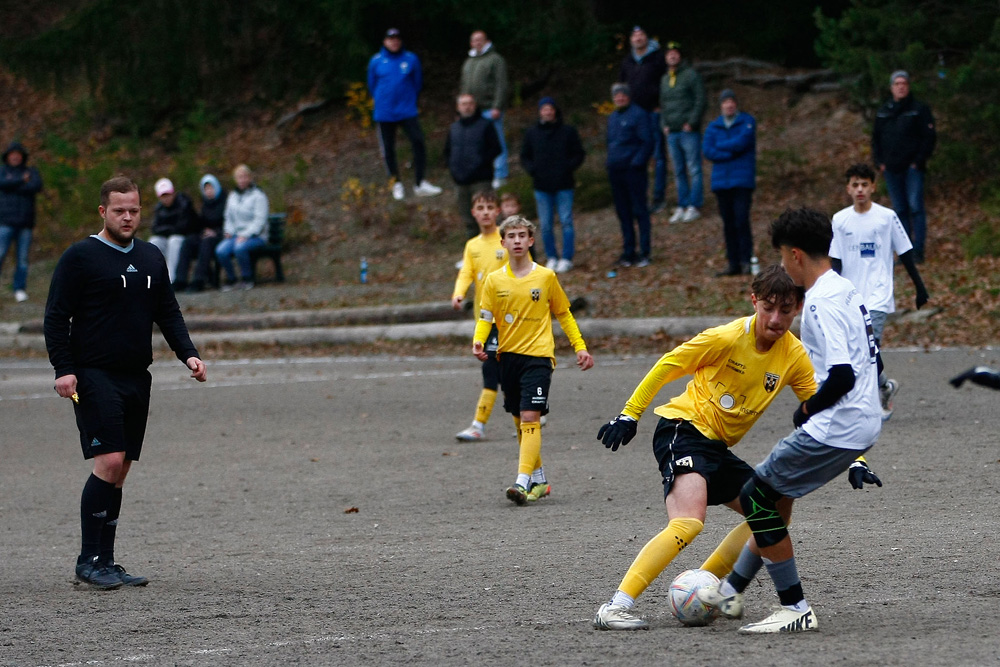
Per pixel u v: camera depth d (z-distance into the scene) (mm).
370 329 28391
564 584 9047
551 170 30750
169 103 47469
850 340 7195
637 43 34469
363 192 39656
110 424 9875
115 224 10094
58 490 14828
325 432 18266
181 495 14133
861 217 15852
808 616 7273
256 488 14328
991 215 29844
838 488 12398
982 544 9469
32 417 21000
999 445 14039
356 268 35094
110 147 45906
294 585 9484
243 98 47344
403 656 7148
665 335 25266
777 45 45562
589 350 25375
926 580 8438
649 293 28078
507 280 13422
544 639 7395
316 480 14656
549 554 10164
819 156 36531
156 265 10297
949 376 19547
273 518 12602
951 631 7043
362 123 44531
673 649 6953
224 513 13000
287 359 27422
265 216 33844
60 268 9922
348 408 20406
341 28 45219
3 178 34469
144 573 10227
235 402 21625
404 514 12461
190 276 36031
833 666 6383
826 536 10195
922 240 27875
